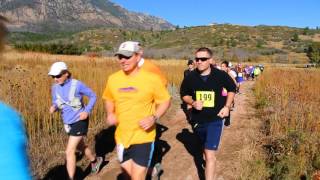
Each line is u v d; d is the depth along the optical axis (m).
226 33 186.75
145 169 5.18
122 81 5.11
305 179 6.64
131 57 4.98
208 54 6.41
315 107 11.40
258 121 12.33
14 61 22.59
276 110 11.85
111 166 7.81
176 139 10.07
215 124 6.47
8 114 1.58
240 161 7.91
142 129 5.12
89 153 7.23
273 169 7.02
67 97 6.34
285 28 198.50
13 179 1.53
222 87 6.47
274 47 161.88
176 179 7.28
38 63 24.84
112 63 25.09
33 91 10.01
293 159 6.99
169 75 23.05
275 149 8.34
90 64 22.66
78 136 6.43
